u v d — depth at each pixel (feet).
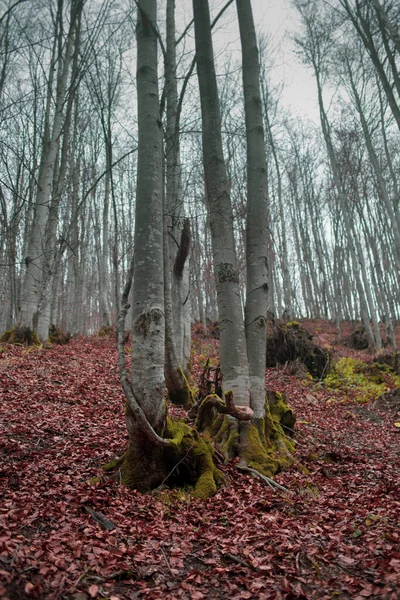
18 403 23.49
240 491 15.98
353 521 14.29
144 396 15.12
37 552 10.12
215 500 15.07
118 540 11.85
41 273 41.57
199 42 22.16
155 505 14.26
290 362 47.67
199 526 13.46
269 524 13.62
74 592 9.20
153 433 14.92
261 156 22.39
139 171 16.37
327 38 62.59
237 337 19.80
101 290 67.67
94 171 62.59
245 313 21.33
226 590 10.34
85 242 79.92
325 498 16.74
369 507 15.71
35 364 32.86
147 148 16.42
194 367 42.47
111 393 29.37
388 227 87.76
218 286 20.40
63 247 40.40
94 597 9.21
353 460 22.22
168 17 33.68
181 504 14.60
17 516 11.80
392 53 29.27
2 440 17.92
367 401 38.63
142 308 15.29
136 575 10.52
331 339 82.28
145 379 15.17
